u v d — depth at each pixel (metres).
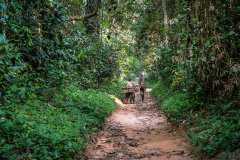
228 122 9.40
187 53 16.52
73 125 9.84
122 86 32.41
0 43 8.77
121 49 34.53
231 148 7.85
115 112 18.34
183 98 15.77
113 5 21.66
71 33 16.58
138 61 46.88
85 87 19.23
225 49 11.63
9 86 9.28
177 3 19.52
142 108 21.64
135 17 29.72
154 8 28.69
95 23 22.09
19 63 9.97
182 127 12.40
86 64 20.28
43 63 12.28
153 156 9.11
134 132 12.87
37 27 11.93
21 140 7.16
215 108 11.60
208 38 12.69
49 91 12.20
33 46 11.66
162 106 18.91
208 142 8.84
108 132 12.50
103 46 24.86
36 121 8.72
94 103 14.65
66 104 12.01
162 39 28.83
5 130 7.31
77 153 8.41
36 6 11.95
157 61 31.41
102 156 9.09
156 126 14.18
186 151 9.38
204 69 13.18
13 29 10.34
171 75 22.70
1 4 9.51
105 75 25.91
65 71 14.71
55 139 7.76
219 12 11.86
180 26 18.23
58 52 13.13
